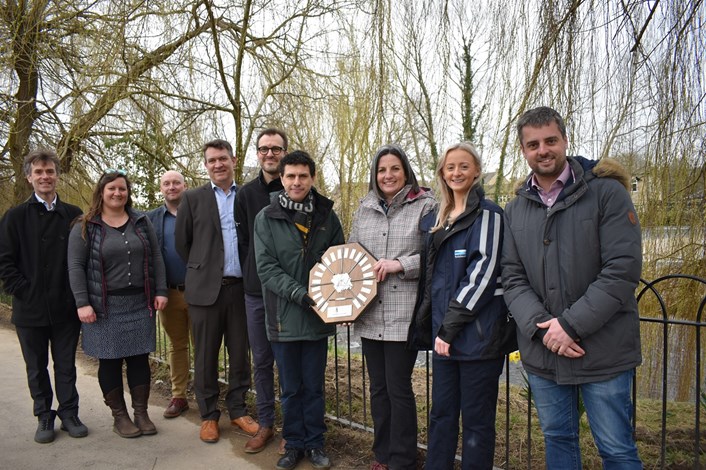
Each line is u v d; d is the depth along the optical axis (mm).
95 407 3963
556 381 2072
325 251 2916
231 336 3447
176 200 3947
